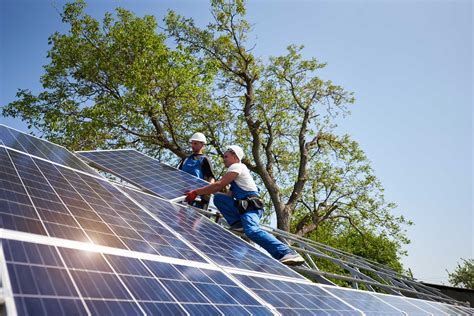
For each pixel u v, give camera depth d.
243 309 2.47
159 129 21.62
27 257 1.81
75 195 3.38
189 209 5.77
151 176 6.71
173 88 20.14
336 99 25.94
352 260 10.95
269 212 26.19
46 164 4.15
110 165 6.65
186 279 2.63
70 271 1.92
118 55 20.05
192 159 8.41
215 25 23.78
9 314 1.30
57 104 20.72
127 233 3.04
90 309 1.64
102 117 19.28
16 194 2.58
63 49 20.69
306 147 25.98
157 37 20.16
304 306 3.08
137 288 2.11
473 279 43.41
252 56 24.41
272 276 3.82
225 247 4.25
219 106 23.33
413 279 13.24
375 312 3.70
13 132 5.32
